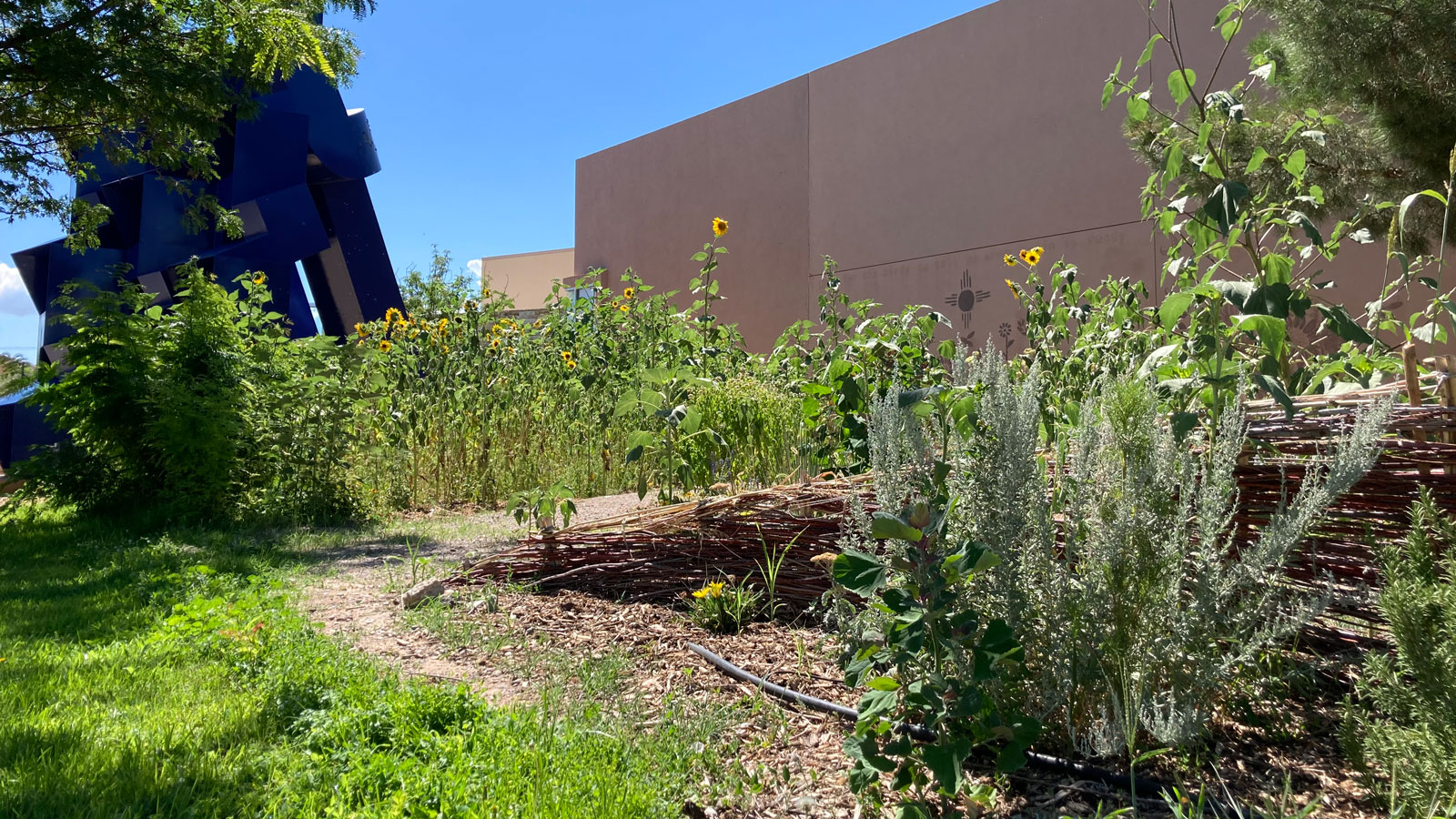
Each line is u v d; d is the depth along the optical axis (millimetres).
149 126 9930
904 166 13594
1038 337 6480
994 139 12445
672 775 1978
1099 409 2244
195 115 9359
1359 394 2441
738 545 3572
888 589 1849
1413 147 5078
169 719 2342
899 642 1741
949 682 1721
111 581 4254
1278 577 1928
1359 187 5434
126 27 8680
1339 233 3600
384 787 1912
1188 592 2076
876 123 14008
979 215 12602
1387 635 2176
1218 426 2311
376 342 8195
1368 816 1691
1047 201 11781
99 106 9367
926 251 13250
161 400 6035
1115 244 11039
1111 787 1893
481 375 7855
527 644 3129
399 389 7832
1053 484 2420
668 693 2588
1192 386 2428
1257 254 2777
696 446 4938
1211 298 2498
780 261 15469
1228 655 1899
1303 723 2059
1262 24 9625
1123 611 1934
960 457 2266
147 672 2732
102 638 3203
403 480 7211
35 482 6391
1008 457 2018
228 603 3543
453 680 2766
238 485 6273
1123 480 2051
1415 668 1657
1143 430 2002
